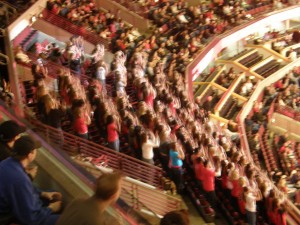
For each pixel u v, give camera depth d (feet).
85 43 95.81
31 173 24.12
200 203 55.52
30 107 61.21
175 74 88.07
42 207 21.31
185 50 109.19
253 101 118.01
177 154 54.54
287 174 93.30
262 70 133.39
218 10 133.69
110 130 52.34
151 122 57.41
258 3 143.33
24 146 20.67
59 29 94.79
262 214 59.57
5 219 20.36
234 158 64.64
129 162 51.75
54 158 27.53
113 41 99.40
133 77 77.15
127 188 49.39
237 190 55.72
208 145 62.08
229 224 56.03
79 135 50.52
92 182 26.20
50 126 44.60
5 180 20.24
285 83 129.39
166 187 55.31
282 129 112.57
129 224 23.29
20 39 86.99
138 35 110.83
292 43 145.48
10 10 89.56
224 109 112.88
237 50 139.95
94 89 57.16
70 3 103.60
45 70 65.10
